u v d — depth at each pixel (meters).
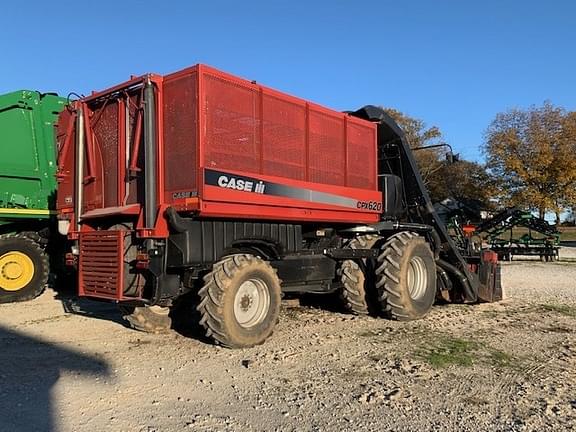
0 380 5.46
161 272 6.43
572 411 4.73
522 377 5.71
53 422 4.38
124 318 7.77
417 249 8.88
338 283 8.94
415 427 4.36
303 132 7.74
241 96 6.75
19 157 10.72
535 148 42.09
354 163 8.76
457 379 5.60
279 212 7.16
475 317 9.09
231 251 7.05
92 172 7.40
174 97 6.43
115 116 7.18
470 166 46.50
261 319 6.95
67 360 6.20
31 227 10.72
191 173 6.20
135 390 5.18
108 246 6.67
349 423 4.42
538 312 9.67
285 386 5.33
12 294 10.02
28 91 10.84
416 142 49.22
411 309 8.59
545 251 25.19
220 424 4.38
